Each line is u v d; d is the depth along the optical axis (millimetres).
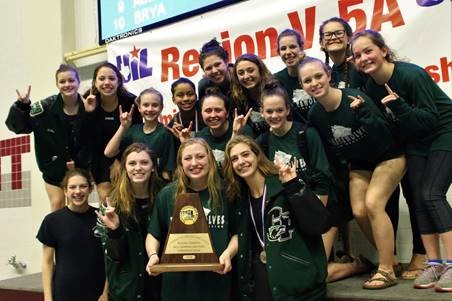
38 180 5133
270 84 2729
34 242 5141
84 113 3291
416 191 2477
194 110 3195
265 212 2291
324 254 2346
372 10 3332
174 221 2381
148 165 2590
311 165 2531
